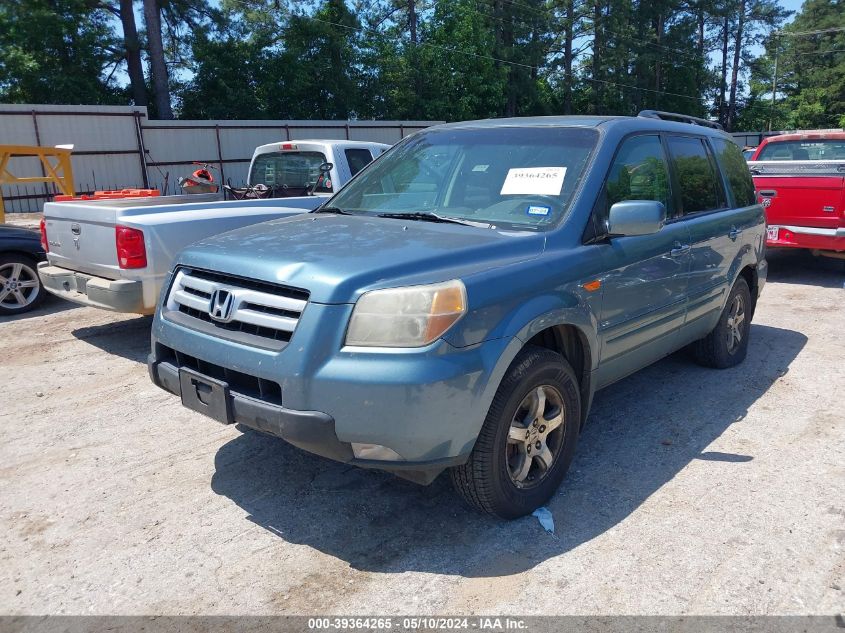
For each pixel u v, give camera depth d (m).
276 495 3.72
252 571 3.07
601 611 2.80
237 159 26.12
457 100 38.47
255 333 3.14
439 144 4.56
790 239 9.10
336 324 2.90
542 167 4.03
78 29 29.62
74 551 3.23
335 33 34.62
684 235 4.59
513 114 42.25
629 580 2.99
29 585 2.99
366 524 3.44
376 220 3.98
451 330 2.93
